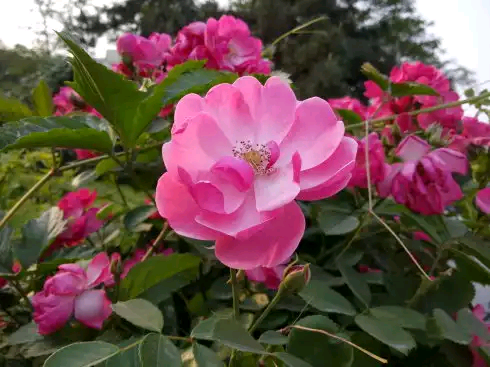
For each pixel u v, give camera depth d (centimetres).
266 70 35
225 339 15
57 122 24
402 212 26
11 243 26
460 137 31
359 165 26
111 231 33
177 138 15
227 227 15
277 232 15
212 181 16
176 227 15
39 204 46
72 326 22
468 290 24
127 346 15
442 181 24
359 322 19
